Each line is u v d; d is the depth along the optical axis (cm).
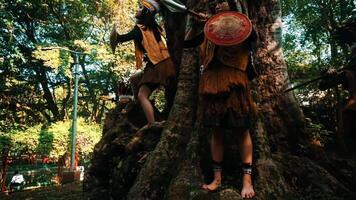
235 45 373
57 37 2448
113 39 528
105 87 2684
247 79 379
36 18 2327
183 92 478
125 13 2183
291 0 1719
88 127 2059
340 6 1424
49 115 2712
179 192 394
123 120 616
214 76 373
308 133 511
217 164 382
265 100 505
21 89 2489
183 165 422
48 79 2619
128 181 505
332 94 1102
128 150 521
